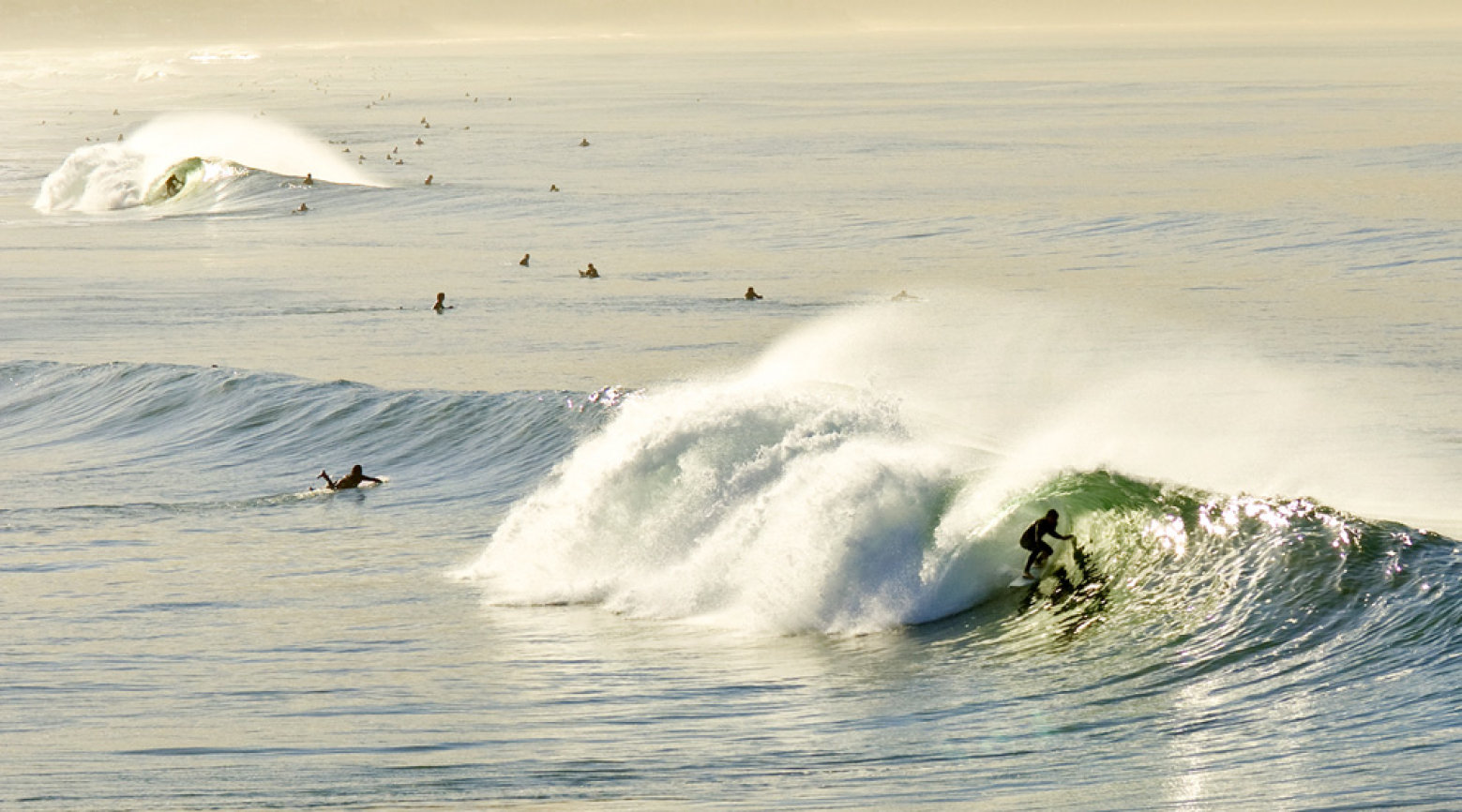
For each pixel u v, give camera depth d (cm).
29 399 11331
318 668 4981
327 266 19688
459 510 7881
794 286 18312
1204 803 3397
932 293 17638
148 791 3659
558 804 3525
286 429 10031
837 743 4062
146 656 5147
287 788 3675
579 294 17512
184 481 8844
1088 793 3538
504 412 9750
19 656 5141
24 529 7538
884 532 5672
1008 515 5772
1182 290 17975
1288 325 15462
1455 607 4375
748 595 5691
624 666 4972
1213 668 4459
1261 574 4953
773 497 6025
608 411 9425
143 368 11588
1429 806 3222
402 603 5953
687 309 16388
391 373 12531
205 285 17775
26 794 3644
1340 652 4362
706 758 3944
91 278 18250
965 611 5425
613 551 6297
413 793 3638
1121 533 5550
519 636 5419
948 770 3797
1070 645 4872
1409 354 13850
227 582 6338
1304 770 3556
